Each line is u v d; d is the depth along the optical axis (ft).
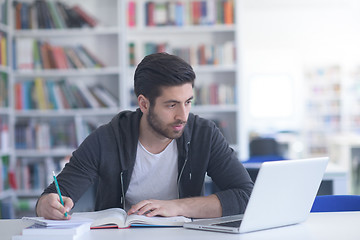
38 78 15.85
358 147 17.60
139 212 4.68
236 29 15.52
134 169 5.55
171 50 15.52
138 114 5.55
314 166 4.56
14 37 15.49
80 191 5.34
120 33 15.34
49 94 15.08
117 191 5.62
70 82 15.85
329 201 5.96
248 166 9.28
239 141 15.44
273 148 16.40
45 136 14.98
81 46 15.29
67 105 15.14
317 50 33.60
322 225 4.54
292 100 34.60
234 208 5.01
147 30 15.53
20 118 15.78
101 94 15.25
